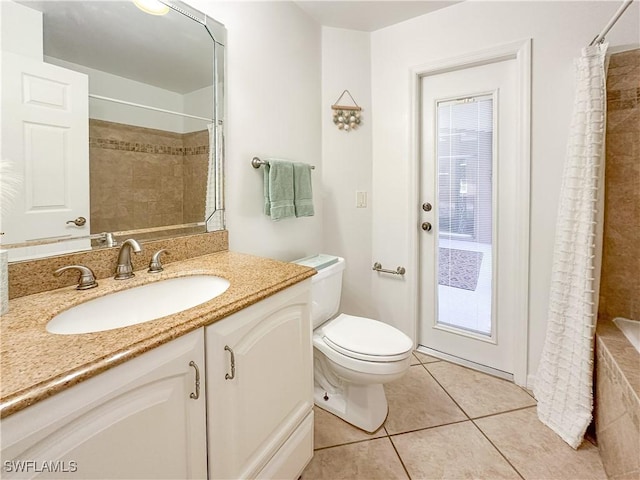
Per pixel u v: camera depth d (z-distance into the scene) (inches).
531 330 68.5
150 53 46.4
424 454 52.1
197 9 51.8
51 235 36.9
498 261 73.4
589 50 53.3
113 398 23.3
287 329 42.0
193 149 52.6
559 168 63.4
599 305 62.2
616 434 45.4
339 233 84.4
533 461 50.4
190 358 28.9
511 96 69.5
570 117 61.7
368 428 56.9
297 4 71.8
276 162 62.1
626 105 57.8
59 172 37.5
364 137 85.2
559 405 56.9
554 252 60.0
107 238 42.2
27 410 18.9
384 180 85.4
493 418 60.3
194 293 44.7
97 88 40.9
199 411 30.2
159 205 48.4
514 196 70.2
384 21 78.8
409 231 82.2
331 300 67.1
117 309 37.6
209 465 31.7
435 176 80.3
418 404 64.4
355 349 53.6
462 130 76.0
